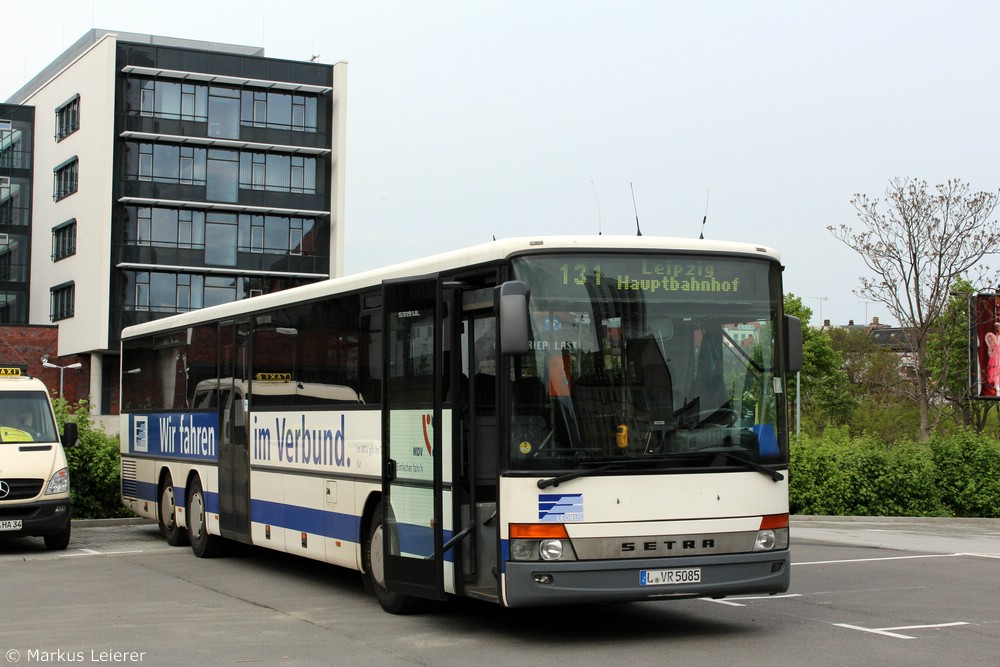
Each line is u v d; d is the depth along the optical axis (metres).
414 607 12.07
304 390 14.20
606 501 9.85
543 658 9.62
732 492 10.18
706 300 10.42
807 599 13.38
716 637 10.66
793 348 10.65
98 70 67.94
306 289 14.30
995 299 32.34
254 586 14.52
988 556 18.69
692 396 10.22
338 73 72.19
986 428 41.97
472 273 10.62
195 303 69.75
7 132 76.00
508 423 9.86
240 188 70.50
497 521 9.91
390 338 11.81
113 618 11.95
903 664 9.28
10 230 75.62
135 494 21.17
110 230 67.31
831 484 28.64
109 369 68.06
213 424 17.30
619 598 9.78
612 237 10.30
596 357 10.05
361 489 12.64
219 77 69.19
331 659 9.64
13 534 18.23
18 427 19.30
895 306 35.81
